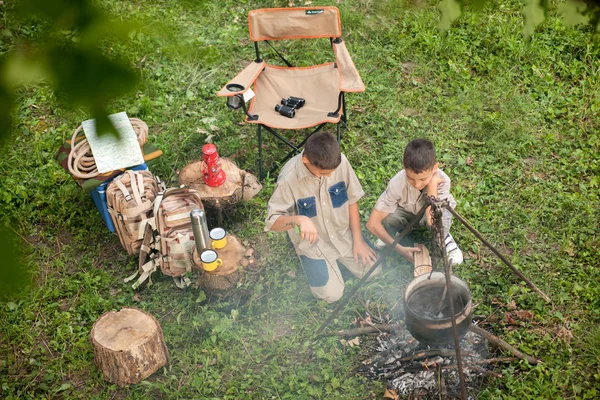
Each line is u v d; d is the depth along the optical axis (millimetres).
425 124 5531
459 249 4367
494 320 3936
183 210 4078
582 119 5512
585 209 4625
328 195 3885
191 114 5625
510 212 4684
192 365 3748
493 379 3564
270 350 3822
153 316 3795
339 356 3773
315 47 6355
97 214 4723
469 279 4195
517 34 6305
